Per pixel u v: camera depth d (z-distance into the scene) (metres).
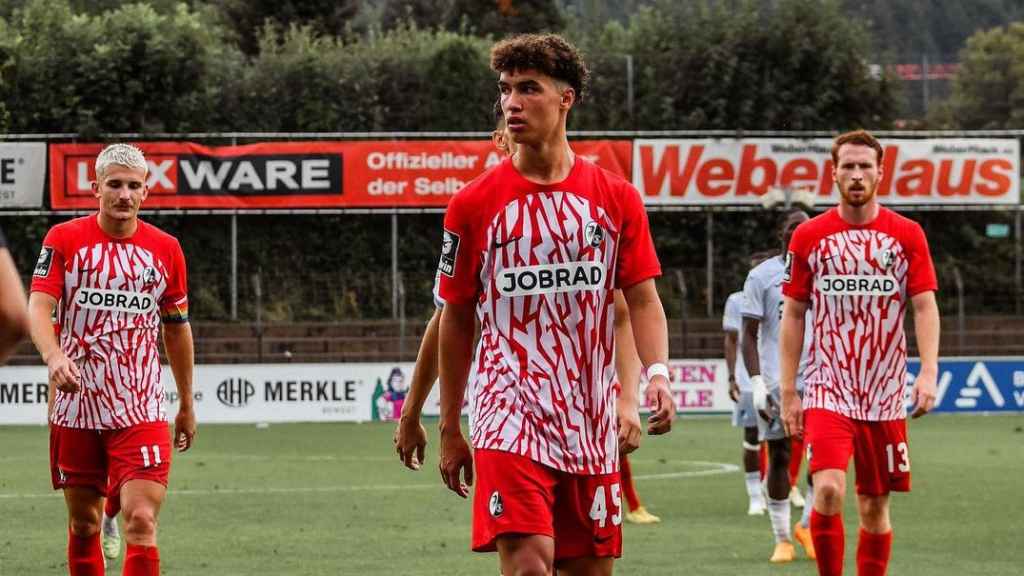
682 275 112.50
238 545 39.00
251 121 124.44
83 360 27.06
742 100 130.00
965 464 64.44
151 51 119.25
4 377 92.56
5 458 67.94
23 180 108.06
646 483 57.03
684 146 109.75
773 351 38.66
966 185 112.00
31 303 26.72
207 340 107.81
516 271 19.53
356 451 72.56
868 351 28.62
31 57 117.56
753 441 46.34
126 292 27.20
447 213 19.94
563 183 19.59
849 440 28.67
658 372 19.66
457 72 127.69
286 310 113.06
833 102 130.25
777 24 130.50
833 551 28.98
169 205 107.88
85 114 115.25
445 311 20.20
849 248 28.52
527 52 19.27
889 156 111.69
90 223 27.39
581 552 20.03
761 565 35.69
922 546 39.34
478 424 19.78
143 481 26.72
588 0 163.62
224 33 172.88
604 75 131.25
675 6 133.50
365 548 38.47
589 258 19.55
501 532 19.33
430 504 49.28
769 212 122.56
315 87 125.88
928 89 183.62
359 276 115.50
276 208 108.38
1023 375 99.62
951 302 123.88
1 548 38.00
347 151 108.62
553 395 19.56
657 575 33.97
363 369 95.38
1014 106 187.75
